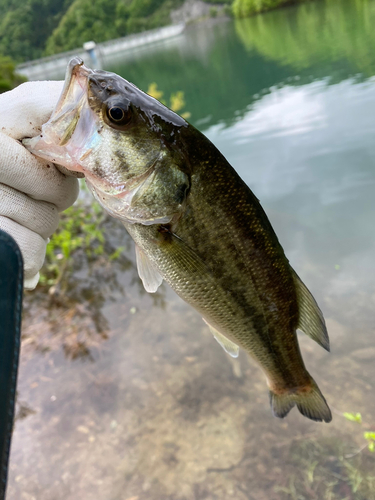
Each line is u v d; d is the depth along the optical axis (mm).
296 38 3064
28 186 192
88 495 379
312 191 874
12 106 193
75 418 451
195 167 220
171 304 608
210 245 230
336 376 468
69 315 610
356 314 551
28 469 407
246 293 246
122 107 204
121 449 414
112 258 753
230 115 1583
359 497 353
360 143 1006
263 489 369
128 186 214
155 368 500
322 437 404
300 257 689
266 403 443
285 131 1233
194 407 447
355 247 682
